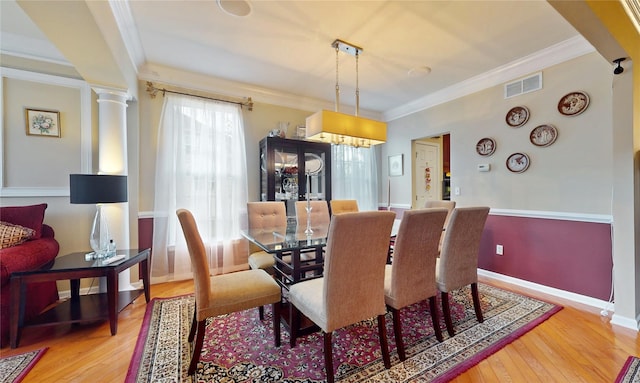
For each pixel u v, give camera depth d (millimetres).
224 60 2906
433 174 4809
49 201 2607
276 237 2266
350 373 1561
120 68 2234
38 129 2557
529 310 2352
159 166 3127
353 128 2469
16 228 2162
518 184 2971
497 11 2078
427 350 1783
